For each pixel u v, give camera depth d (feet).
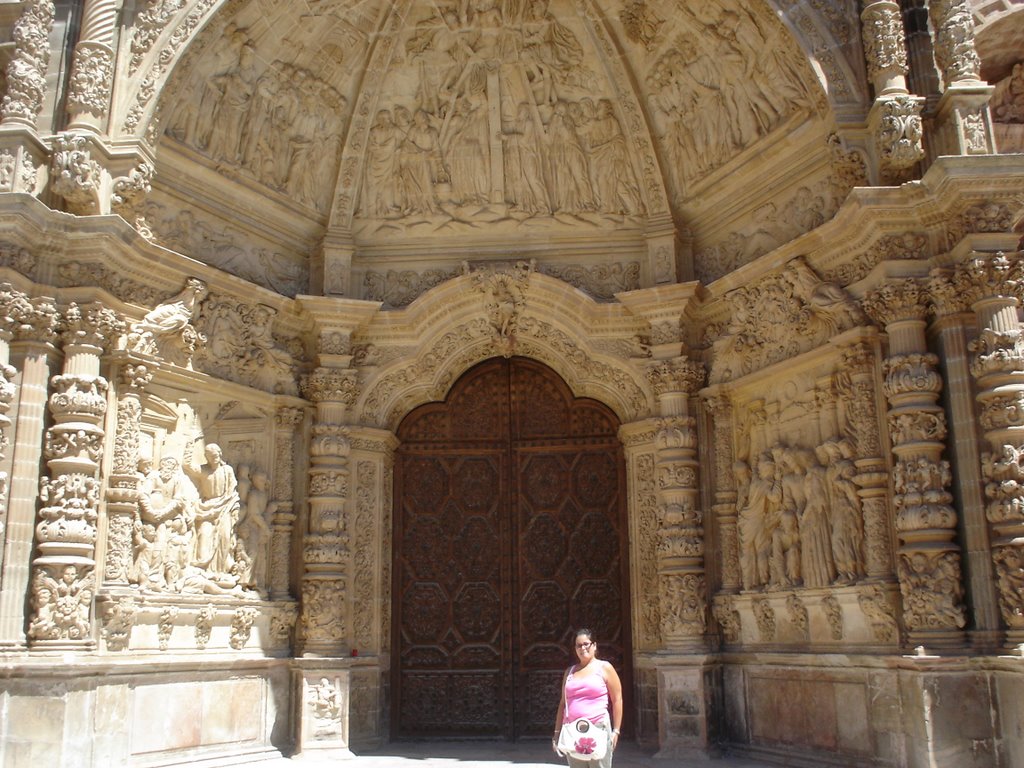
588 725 28.12
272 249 51.65
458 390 55.83
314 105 51.67
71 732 36.65
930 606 36.81
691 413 50.01
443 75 52.44
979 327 38.04
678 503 48.52
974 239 37.81
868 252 41.06
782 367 45.39
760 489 46.11
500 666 52.75
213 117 47.93
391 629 52.70
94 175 41.34
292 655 48.42
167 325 43.60
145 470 42.88
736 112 48.78
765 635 45.37
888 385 39.22
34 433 38.86
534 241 53.88
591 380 53.47
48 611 37.45
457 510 54.75
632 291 50.37
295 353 51.55
